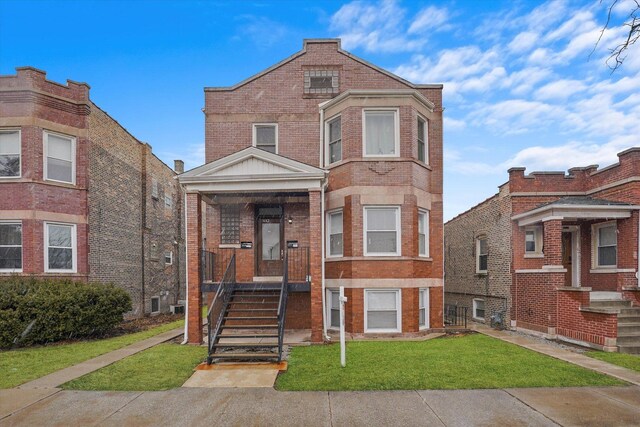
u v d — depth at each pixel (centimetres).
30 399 656
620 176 1248
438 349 1011
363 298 1240
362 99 1288
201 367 839
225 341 1130
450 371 798
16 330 1088
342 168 1305
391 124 1310
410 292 1248
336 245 1337
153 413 599
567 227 1384
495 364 852
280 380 752
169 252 2384
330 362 879
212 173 1163
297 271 1360
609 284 1262
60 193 1431
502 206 1462
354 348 1030
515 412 595
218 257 1355
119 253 1784
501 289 1455
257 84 1428
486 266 1609
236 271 1348
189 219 1158
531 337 1217
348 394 673
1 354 995
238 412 602
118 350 1034
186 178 1148
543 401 638
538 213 1270
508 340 1153
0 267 1349
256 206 1390
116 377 777
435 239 1388
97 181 1593
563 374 775
